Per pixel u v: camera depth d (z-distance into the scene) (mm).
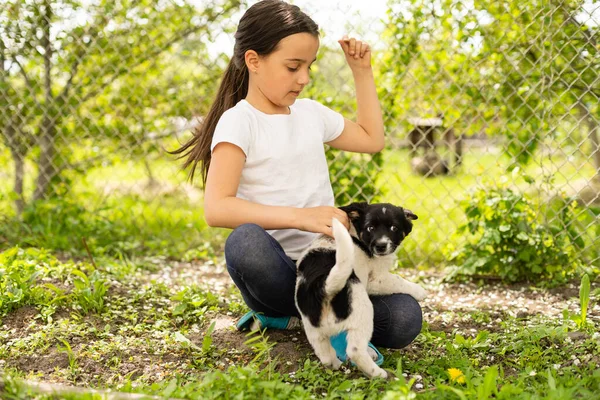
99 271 2520
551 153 2537
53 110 3256
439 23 2645
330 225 1653
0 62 3195
